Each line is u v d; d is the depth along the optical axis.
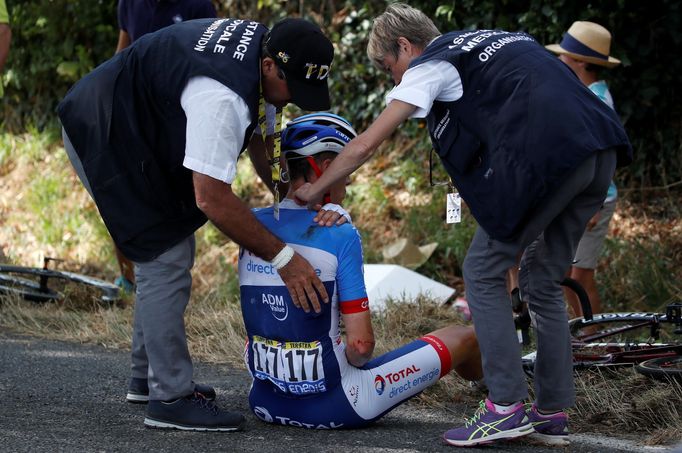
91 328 7.23
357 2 10.86
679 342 5.98
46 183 11.87
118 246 4.23
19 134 13.28
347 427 4.43
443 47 4.04
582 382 5.10
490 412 4.10
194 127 3.90
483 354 4.11
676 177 9.12
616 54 8.91
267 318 4.29
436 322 7.12
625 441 4.38
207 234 10.20
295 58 3.90
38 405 4.86
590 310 5.00
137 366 4.91
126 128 4.12
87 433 4.28
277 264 4.10
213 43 3.99
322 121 4.35
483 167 3.97
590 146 3.82
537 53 3.99
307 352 4.24
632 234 8.66
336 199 4.44
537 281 4.17
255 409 4.54
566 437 4.22
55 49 12.88
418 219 9.38
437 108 4.07
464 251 8.74
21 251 10.98
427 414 4.87
